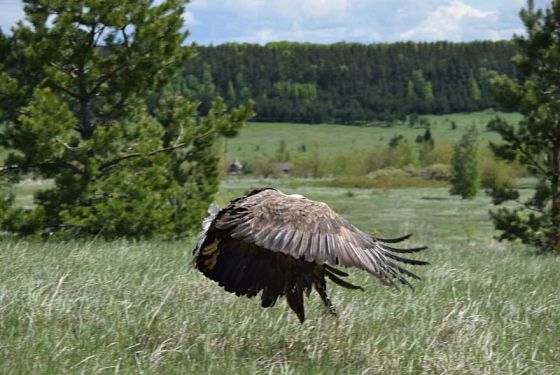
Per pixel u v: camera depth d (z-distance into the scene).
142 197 38.44
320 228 7.16
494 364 12.90
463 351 13.44
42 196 38.34
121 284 17.08
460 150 131.38
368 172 186.38
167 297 15.56
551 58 42.38
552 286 21.23
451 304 17.14
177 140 42.88
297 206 7.38
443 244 42.91
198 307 15.34
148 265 20.05
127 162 40.53
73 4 37.78
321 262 6.94
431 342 13.75
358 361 12.96
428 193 147.50
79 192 37.66
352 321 14.77
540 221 43.38
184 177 45.53
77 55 38.91
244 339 13.62
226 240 9.92
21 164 37.75
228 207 7.95
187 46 41.41
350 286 10.39
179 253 24.09
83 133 41.12
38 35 38.22
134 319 14.23
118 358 12.33
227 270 10.17
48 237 37.19
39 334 13.18
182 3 40.50
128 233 38.03
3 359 12.02
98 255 21.53
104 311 14.84
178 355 12.61
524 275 23.12
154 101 50.56
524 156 43.91
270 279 10.25
